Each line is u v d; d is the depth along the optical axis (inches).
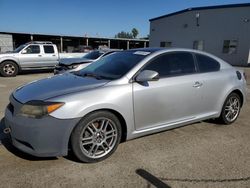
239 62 1023.0
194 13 1152.8
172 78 174.7
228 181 132.4
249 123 223.6
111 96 148.4
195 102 187.3
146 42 2128.4
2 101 295.3
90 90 146.3
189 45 1197.1
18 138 139.6
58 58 617.3
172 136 188.5
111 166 144.9
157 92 165.6
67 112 136.0
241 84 218.1
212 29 1094.4
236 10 1009.5
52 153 137.8
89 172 138.4
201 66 195.3
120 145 170.7
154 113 167.2
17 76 566.3
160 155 158.7
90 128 145.3
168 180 132.5
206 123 219.8
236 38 1023.0
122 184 128.5
